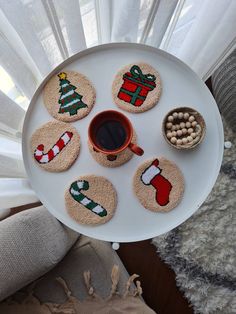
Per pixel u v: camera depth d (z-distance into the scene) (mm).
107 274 611
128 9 503
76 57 501
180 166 493
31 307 578
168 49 653
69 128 496
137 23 542
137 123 495
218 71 653
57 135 497
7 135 543
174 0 489
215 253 746
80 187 490
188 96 500
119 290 608
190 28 584
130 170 490
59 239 564
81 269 611
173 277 753
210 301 735
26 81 538
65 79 501
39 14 450
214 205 755
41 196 495
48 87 501
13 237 515
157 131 493
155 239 754
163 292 752
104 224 492
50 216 571
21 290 589
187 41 581
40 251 528
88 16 552
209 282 739
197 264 745
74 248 627
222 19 516
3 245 508
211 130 500
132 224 490
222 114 729
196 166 494
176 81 502
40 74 554
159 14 514
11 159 539
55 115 498
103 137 468
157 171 489
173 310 749
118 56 504
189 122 490
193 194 492
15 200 571
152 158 490
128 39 579
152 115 497
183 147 475
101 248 628
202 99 500
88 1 521
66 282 603
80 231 490
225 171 760
